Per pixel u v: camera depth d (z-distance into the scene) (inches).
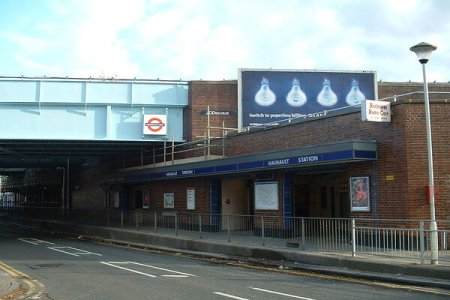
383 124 650.8
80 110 1077.8
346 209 815.7
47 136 1054.4
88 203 1713.8
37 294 409.7
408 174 617.6
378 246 546.6
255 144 884.6
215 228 826.2
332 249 593.9
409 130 623.5
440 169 621.3
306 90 1154.7
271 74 1153.4
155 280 478.3
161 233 881.5
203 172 921.5
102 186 1550.2
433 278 453.1
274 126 844.0
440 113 630.5
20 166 1943.9
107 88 1090.1
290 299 377.1
